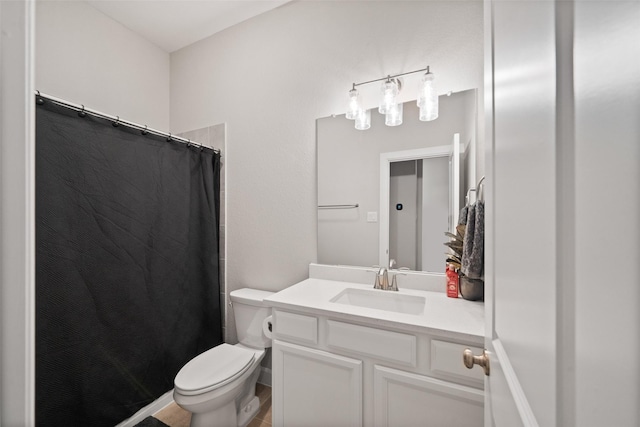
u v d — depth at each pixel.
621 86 0.19
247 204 1.92
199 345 1.84
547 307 0.30
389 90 1.36
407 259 1.44
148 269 1.55
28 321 0.30
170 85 2.29
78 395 1.24
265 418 1.56
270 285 1.83
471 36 1.31
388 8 1.48
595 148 0.22
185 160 1.78
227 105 2.01
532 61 0.35
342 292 1.38
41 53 1.56
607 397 0.21
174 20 1.93
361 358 1.07
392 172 1.48
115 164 1.40
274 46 1.82
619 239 0.20
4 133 0.29
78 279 1.24
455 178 1.34
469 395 0.89
